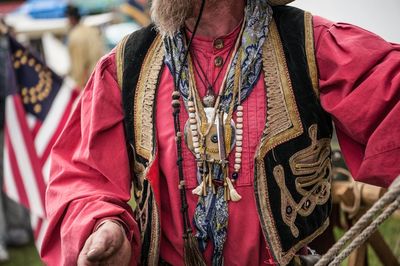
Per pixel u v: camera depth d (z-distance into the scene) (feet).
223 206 7.32
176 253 7.63
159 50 7.75
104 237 6.78
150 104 7.61
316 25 7.46
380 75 6.97
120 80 7.82
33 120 17.20
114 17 42.86
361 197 11.18
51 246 7.70
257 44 7.43
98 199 7.40
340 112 7.07
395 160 6.81
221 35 7.49
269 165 7.25
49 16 49.55
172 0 7.37
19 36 42.57
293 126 7.27
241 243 7.38
